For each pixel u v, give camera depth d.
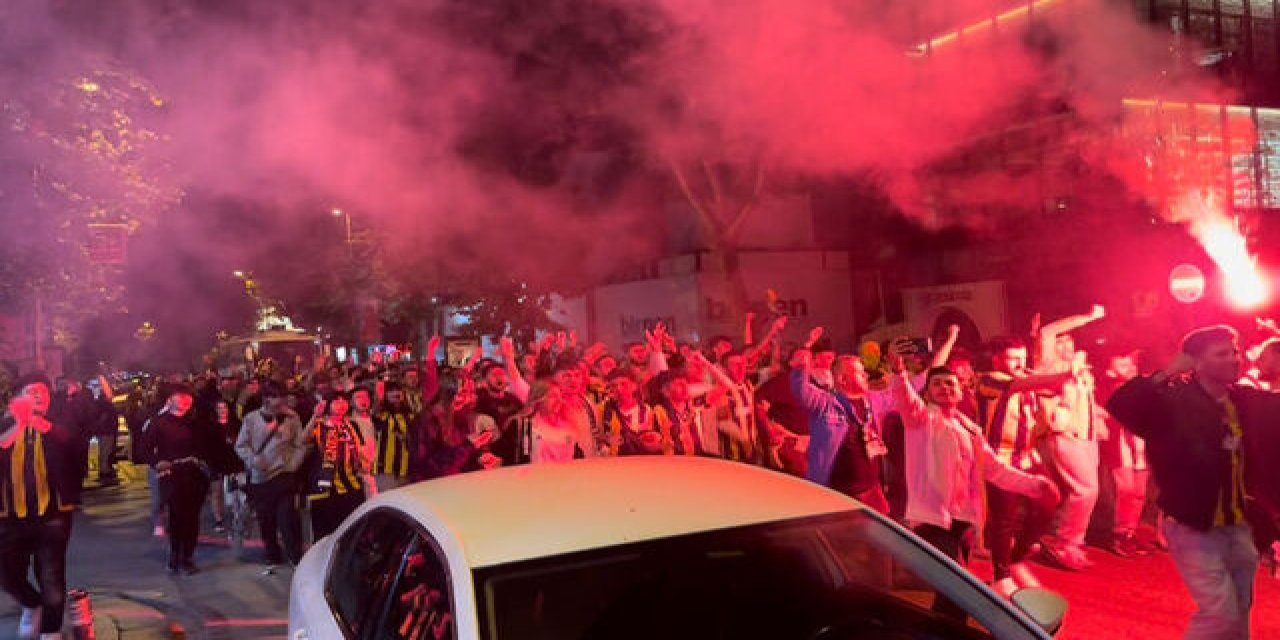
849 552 3.34
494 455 8.04
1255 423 4.59
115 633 7.18
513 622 2.90
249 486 9.48
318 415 8.86
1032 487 5.93
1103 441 8.16
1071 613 6.56
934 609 3.24
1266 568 7.46
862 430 6.68
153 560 10.23
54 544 6.79
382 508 3.90
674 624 3.03
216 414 10.98
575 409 7.82
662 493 3.54
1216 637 4.65
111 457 18.02
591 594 3.01
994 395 7.60
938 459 5.82
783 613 3.15
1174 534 4.69
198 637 7.15
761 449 8.64
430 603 3.11
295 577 4.50
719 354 10.29
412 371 13.15
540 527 3.23
